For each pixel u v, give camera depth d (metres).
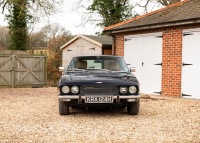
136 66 13.84
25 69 18.64
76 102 7.46
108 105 7.45
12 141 5.33
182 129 6.35
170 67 12.25
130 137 5.66
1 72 17.89
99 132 6.04
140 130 6.23
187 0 14.40
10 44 28.12
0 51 18.48
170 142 5.35
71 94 7.44
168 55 12.34
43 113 8.19
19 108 9.08
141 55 13.58
